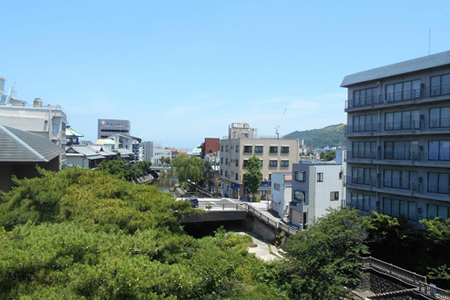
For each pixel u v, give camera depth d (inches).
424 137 909.8
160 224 541.6
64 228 384.2
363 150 1092.5
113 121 5128.0
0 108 1413.6
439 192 865.5
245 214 1384.1
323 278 684.7
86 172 687.1
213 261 550.9
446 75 855.1
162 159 5575.8
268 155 2089.1
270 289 682.2
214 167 2768.2
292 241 784.9
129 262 324.2
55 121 1481.3
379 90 1021.2
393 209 983.0
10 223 446.0
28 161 576.1
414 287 693.9
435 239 730.2
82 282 299.3
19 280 296.4
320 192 1245.1
